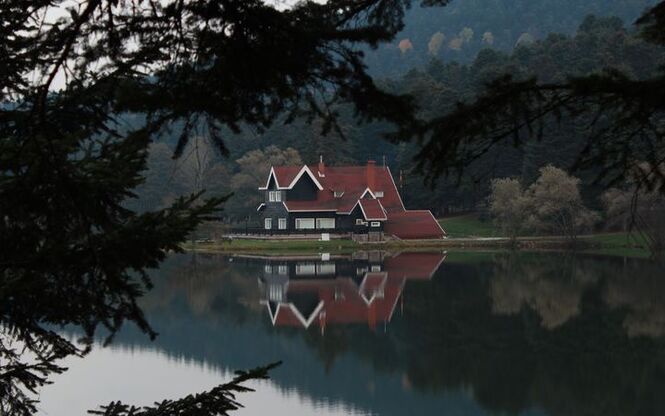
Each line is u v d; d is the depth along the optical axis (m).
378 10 7.28
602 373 30.89
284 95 5.57
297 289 54.16
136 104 5.24
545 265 63.47
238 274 62.62
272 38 5.20
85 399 26.39
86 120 5.91
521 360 33.59
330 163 111.19
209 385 30.02
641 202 51.88
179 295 52.41
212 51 5.24
